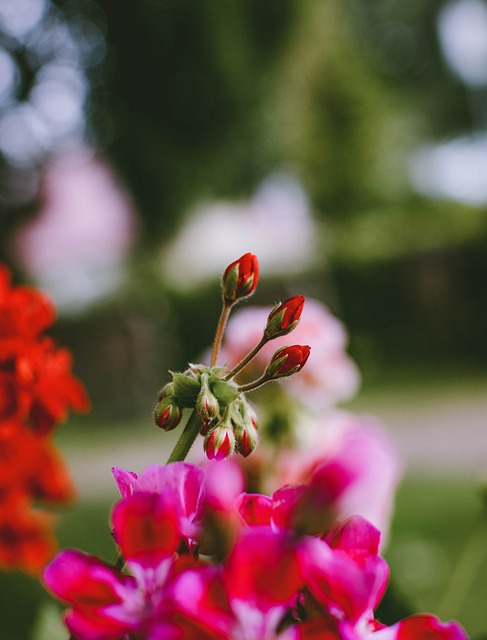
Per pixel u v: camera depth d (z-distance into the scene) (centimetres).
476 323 1675
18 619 328
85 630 59
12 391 140
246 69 1667
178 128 1641
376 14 2898
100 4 1543
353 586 59
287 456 159
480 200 2036
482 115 3095
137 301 1397
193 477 68
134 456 972
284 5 1708
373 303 1675
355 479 59
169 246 1548
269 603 59
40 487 154
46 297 146
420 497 636
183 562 63
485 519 184
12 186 1434
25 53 1520
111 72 1596
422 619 63
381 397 1270
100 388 1345
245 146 1716
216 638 56
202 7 1585
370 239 1775
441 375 1464
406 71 3031
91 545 519
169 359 1435
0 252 1388
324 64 2098
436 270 1694
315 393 179
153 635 56
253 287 81
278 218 1770
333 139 2220
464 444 871
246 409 75
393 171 2408
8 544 155
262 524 68
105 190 1501
